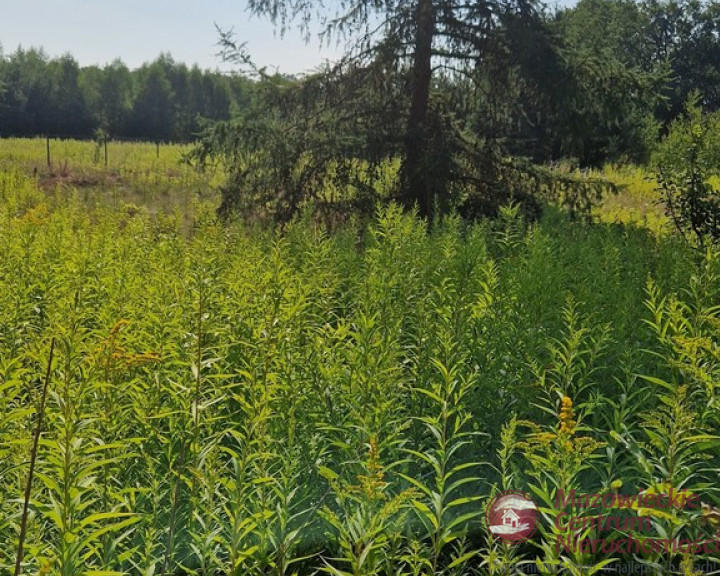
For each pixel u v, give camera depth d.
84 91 95.56
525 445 3.92
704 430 4.66
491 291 7.24
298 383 5.30
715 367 4.77
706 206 13.64
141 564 4.05
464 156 16.50
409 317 7.36
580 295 7.71
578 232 12.70
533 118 17.61
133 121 97.88
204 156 16.12
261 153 15.88
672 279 8.41
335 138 15.52
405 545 4.64
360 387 5.05
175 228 12.14
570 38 16.81
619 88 15.65
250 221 15.62
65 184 25.58
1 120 88.25
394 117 16.25
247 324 5.91
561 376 6.12
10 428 4.23
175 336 5.28
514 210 10.31
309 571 4.55
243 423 5.29
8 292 6.74
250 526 3.86
